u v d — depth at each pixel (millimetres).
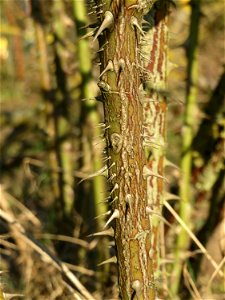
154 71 389
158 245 416
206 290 482
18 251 567
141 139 284
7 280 515
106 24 263
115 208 292
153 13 382
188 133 497
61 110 594
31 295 521
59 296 507
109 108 278
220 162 514
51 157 595
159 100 393
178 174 522
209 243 529
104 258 500
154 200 405
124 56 269
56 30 572
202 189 525
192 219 542
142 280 299
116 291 474
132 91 275
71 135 603
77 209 582
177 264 488
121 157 283
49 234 556
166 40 390
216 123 508
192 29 499
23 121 838
